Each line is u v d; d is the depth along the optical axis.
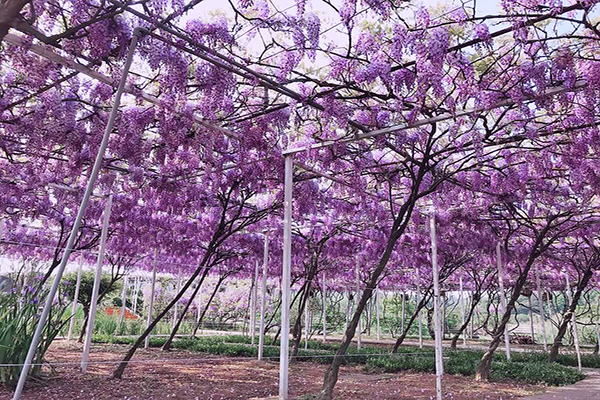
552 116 4.81
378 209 8.17
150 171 6.68
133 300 20.00
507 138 5.05
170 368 7.18
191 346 10.79
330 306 21.27
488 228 9.36
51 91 4.43
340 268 13.81
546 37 3.24
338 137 5.20
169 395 5.01
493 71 4.04
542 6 3.09
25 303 5.32
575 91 3.66
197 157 6.00
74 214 8.57
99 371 6.42
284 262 5.38
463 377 7.50
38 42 3.42
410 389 6.06
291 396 5.34
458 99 3.90
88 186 3.29
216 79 3.85
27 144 4.94
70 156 5.39
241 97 4.63
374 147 5.58
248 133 5.08
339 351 5.09
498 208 7.95
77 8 3.31
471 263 13.75
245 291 20.75
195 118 4.57
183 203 7.39
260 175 6.59
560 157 5.44
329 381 4.98
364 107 4.52
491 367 8.15
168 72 3.64
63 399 4.58
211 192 7.46
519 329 24.72
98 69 3.80
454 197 7.64
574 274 13.19
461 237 9.80
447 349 12.86
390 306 25.22
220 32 3.57
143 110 4.86
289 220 5.45
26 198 7.86
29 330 5.48
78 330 12.91
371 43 3.78
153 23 3.18
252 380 6.30
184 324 16.33
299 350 10.29
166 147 5.46
